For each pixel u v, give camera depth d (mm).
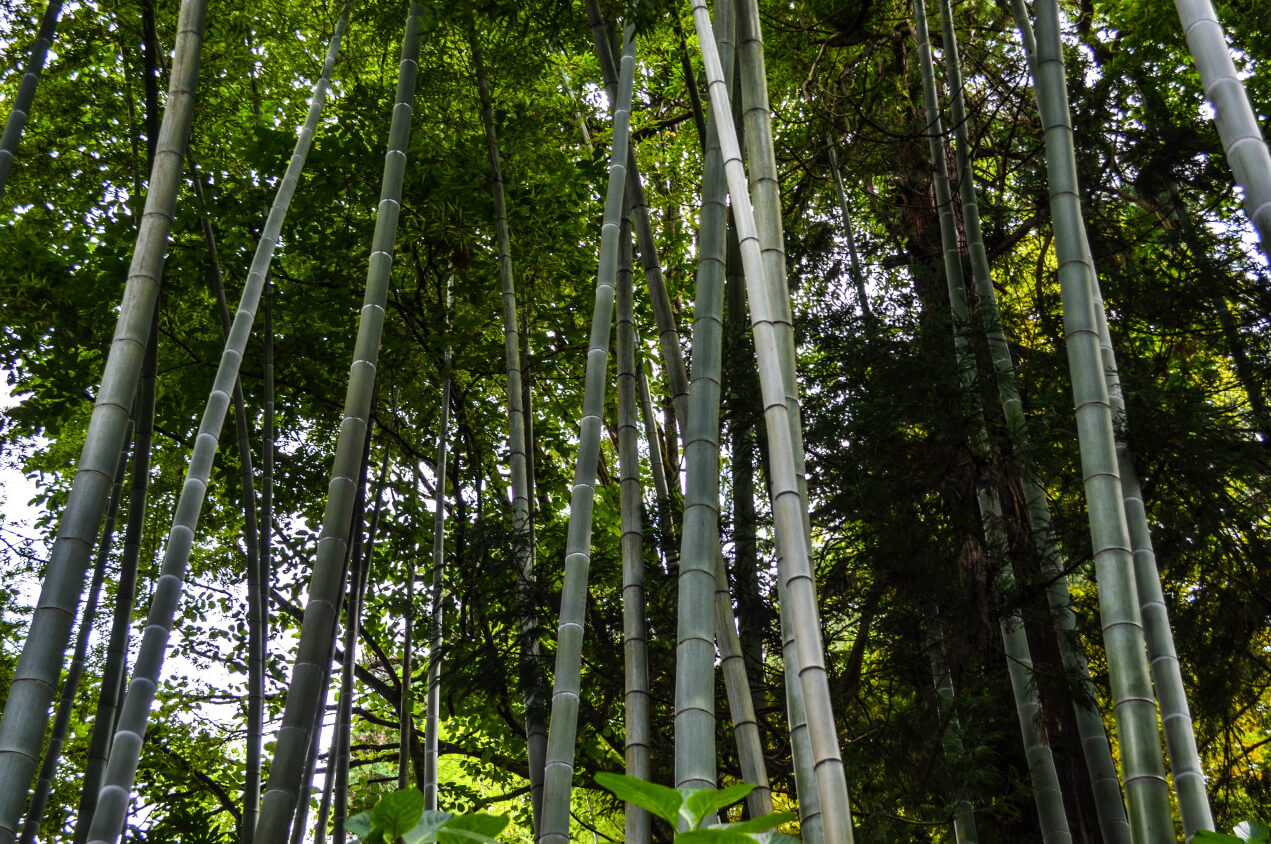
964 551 5340
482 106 7496
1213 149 7117
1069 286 3633
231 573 8953
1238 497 5863
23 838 5301
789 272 7391
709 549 3348
